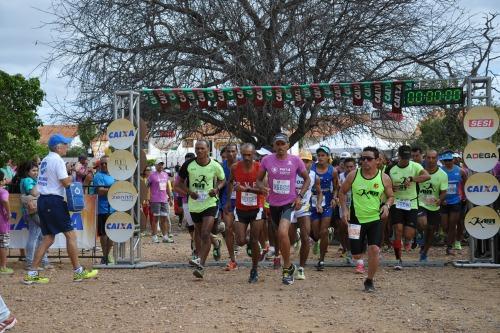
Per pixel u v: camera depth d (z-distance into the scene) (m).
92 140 22.17
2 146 28.22
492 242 10.38
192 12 20.36
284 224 8.39
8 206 9.98
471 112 10.14
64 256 11.52
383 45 20.14
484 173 10.10
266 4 19.50
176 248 14.27
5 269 10.05
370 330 6.04
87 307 7.25
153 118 20.33
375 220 7.94
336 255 12.37
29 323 6.47
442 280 9.02
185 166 9.38
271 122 19.64
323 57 19.98
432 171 10.77
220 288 8.45
